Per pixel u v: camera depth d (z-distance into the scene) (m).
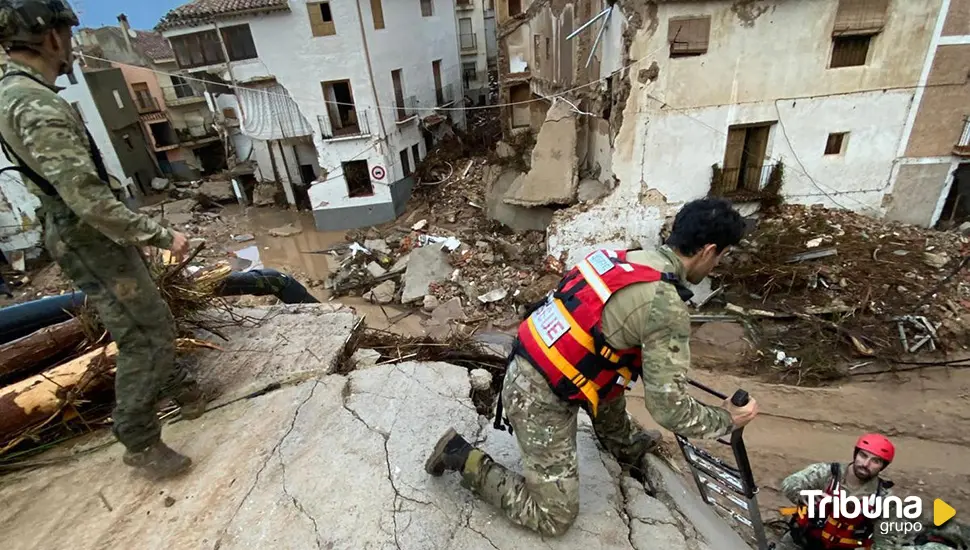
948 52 9.02
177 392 2.44
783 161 9.97
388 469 2.22
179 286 2.88
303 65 16.11
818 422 6.77
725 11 8.63
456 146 21.20
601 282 1.66
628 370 1.78
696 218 1.63
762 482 5.92
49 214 1.77
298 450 2.34
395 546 1.89
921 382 7.16
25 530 2.01
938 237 10.01
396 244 15.27
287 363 2.93
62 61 1.76
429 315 11.54
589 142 12.70
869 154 9.95
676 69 9.09
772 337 8.35
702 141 9.75
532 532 1.94
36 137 1.54
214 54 16.06
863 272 8.98
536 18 14.61
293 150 19.58
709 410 1.66
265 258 16.17
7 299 13.23
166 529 1.99
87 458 2.35
